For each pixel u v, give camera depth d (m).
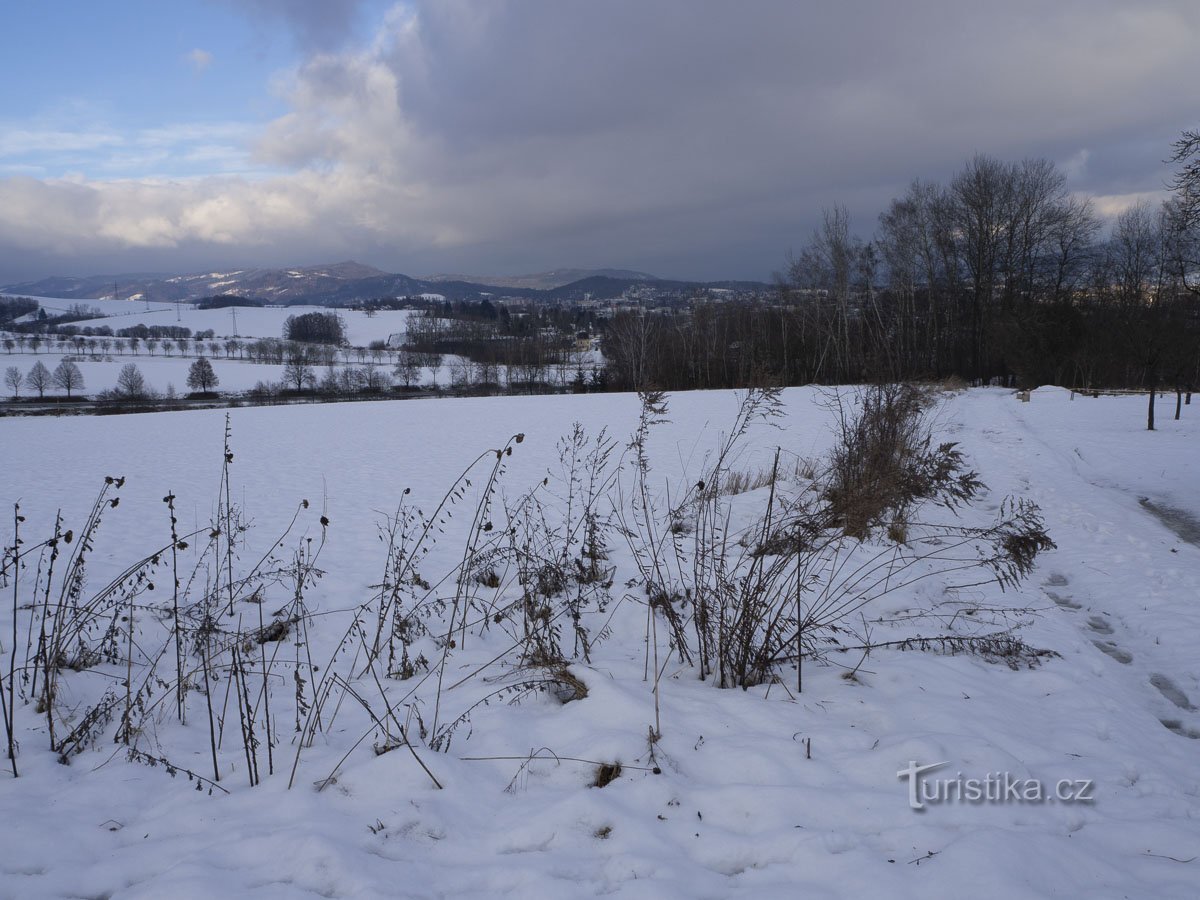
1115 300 46.53
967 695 4.00
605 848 2.63
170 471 16.30
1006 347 42.81
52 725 3.50
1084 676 4.61
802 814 2.81
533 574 5.68
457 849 2.66
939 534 8.39
